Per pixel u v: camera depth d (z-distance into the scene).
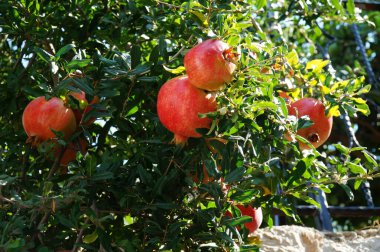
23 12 1.36
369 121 3.33
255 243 1.23
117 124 1.21
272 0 1.65
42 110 1.11
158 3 1.27
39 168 1.27
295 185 1.12
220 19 1.03
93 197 1.11
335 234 1.54
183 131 0.99
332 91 1.18
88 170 1.06
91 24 1.38
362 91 1.17
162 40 1.16
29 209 1.13
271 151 1.17
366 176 1.14
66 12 1.41
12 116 1.38
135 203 1.12
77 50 1.40
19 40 1.41
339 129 3.17
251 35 1.22
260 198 1.12
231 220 1.04
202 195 1.11
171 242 1.07
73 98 1.12
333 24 3.24
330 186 1.17
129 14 1.40
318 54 2.37
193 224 1.11
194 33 1.13
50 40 1.41
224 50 0.96
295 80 1.28
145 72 1.14
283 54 1.11
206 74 0.94
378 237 1.50
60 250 1.15
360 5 1.99
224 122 1.00
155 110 1.25
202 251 1.11
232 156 1.05
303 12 1.61
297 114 1.11
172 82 0.99
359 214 1.79
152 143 1.17
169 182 1.11
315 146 1.17
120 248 1.06
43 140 1.13
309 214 1.76
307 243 1.49
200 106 0.96
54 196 1.02
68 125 1.13
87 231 1.15
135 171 1.13
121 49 1.39
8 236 1.05
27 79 1.37
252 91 1.07
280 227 1.51
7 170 1.31
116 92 1.12
